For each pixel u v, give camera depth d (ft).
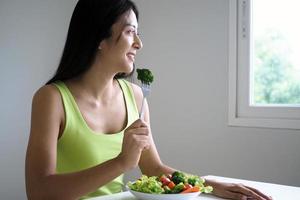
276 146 6.00
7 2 8.25
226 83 6.51
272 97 6.33
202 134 6.79
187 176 3.24
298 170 5.81
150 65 7.46
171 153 7.17
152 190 2.86
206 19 6.73
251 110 6.31
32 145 3.22
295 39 6.10
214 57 6.64
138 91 4.39
